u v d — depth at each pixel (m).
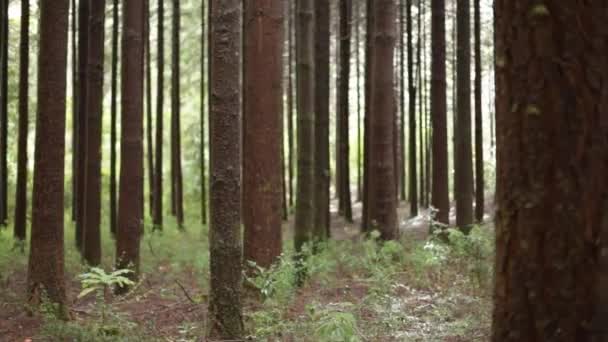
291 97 24.22
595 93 2.61
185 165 31.23
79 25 14.71
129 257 10.79
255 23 9.03
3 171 18.30
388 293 9.03
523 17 2.68
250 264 8.23
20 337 7.35
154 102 30.83
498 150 2.82
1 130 18.02
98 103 12.37
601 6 2.63
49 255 8.22
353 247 13.48
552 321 2.62
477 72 16.52
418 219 20.23
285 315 7.85
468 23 13.73
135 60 10.89
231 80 6.45
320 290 9.47
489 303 7.90
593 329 2.57
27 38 15.08
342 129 20.58
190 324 7.66
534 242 2.65
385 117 12.27
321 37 13.10
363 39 26.81
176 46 20.27
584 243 2.59
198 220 25.12
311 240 10.76
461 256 10.41
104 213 24.72
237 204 6.56
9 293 9.73
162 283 11.60
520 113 2.69
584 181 2.59
